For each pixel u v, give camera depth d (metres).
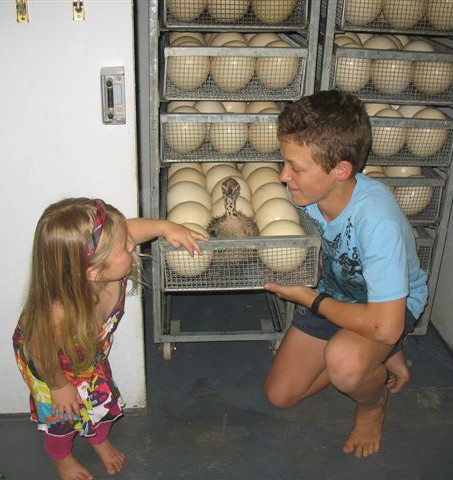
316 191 1.25
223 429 1.55
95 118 1.25
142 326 1.48
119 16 1.16
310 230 1.46
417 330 1.90
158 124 1.51
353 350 1.32
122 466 1.44
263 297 2.14
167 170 1.82
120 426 1.56
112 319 1.29
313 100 1.20
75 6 1.15
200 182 1.68
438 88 1.63
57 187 1.31
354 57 1.55
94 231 1.11
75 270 1.12
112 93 1.23
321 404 1.64
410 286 1.43
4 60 1.18
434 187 1.75
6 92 1.20
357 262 1.33
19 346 1.24
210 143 1.63
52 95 1.22
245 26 1.46
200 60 1.52
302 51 1.49
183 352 1.86
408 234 1.31
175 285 1.47
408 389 1.71
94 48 1.19
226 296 2.14
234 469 1.43
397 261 1.22
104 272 1.15
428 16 1.56
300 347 1.55
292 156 1.21
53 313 1.16
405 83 1.63
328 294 1.43
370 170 1.78
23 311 1.22
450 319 1.88
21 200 1.31
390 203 1.27
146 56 2.07
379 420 1.47
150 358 1.82
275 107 1.69
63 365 1.23
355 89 1.62
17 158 1.27
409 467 1.44
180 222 1.49
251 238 1.38
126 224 1.20
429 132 1.65
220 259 1.45
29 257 1.37
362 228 1.25
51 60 1.19
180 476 1.41
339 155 1.18
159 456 1.47
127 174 1.31
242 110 1.71
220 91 1.57
